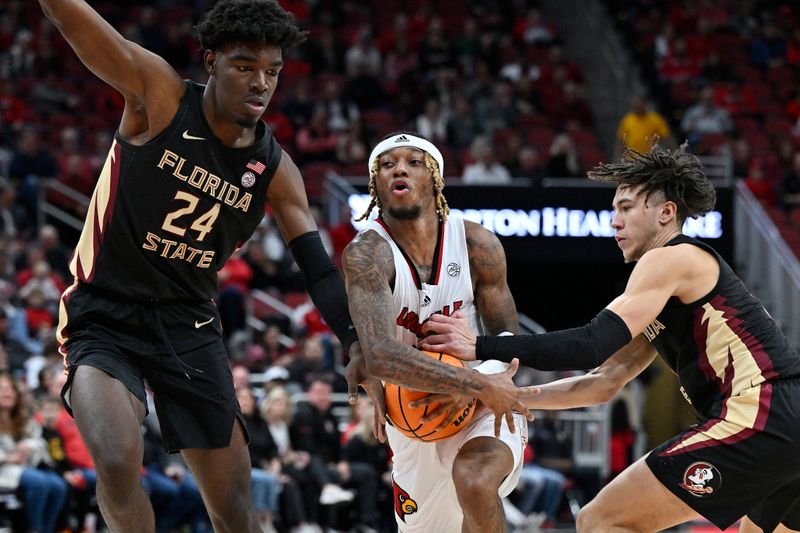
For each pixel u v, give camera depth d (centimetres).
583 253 1914
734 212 1939
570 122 2425
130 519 567
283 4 2538
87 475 1237
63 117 2148
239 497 636
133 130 593
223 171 598
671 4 2806
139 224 593
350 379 616
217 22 575
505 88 2355
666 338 631
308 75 2406
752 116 2488
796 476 607
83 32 552
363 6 2648
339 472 1367
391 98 2339
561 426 1605
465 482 594
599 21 2784
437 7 2670
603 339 590
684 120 2391
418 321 629
